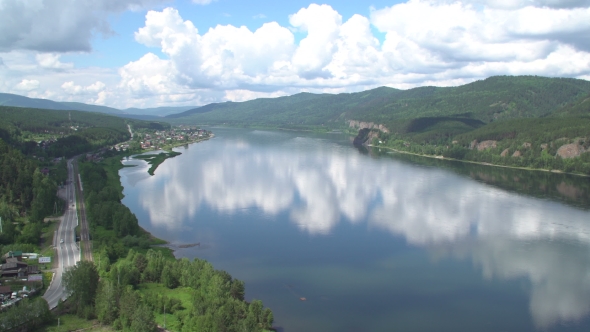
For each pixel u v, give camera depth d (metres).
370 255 152.75
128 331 95.25
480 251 157.00
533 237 172.50
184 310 104.56
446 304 118.31
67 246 149.88
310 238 169.88
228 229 180.12
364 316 111.31
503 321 110.12
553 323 109.31
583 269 141.25
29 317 96.56
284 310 113.44
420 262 147.00
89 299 106.12
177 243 162.88
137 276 119.94
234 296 111.94
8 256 132.88
